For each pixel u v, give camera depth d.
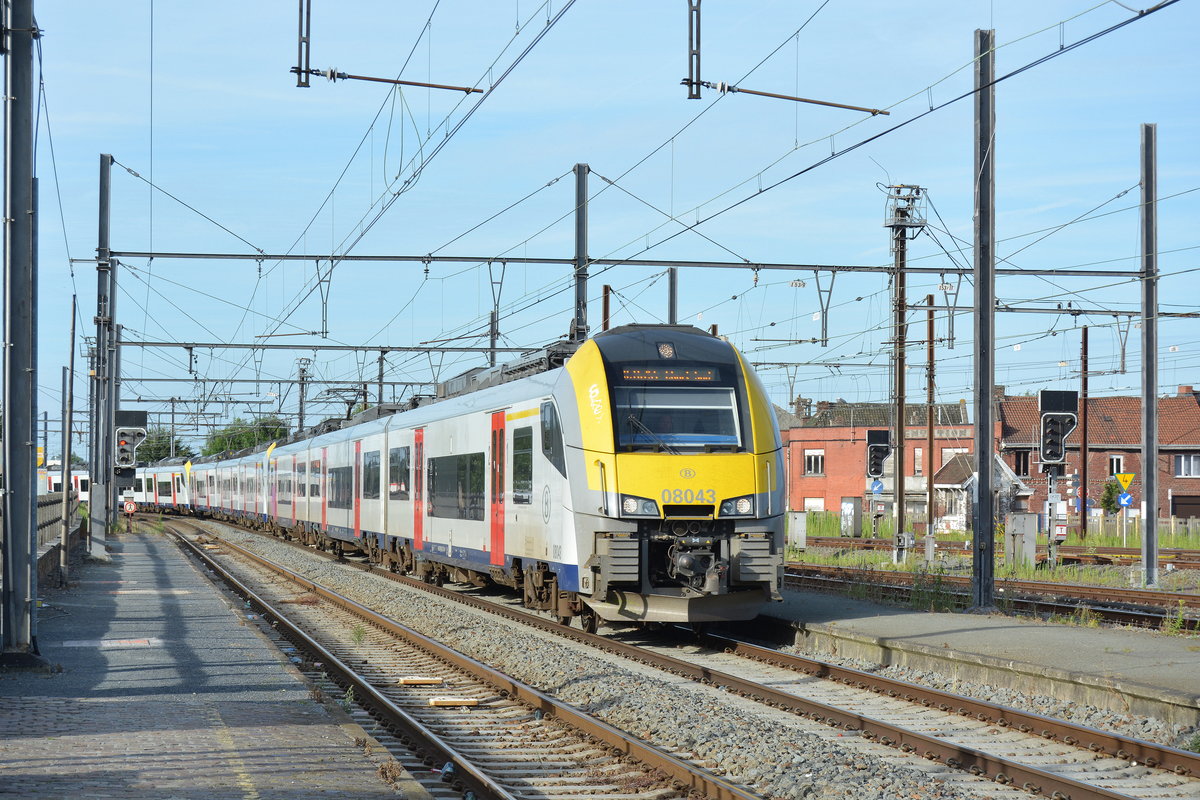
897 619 17.16
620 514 16.03
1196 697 10.28
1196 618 18.05
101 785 8.16
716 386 16.91
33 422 14.12
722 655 16.11
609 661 15.59
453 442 23.20
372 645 17.20
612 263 25.89
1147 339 24.81
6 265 14.04
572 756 9.88
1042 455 29.75
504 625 18.97
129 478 38.88
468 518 21.97
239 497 59.94
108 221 31.22
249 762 8.98
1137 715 10.82
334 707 11.57
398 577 28.89
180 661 14.60
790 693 12.18
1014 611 18.47
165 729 10.25
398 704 12.26
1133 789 8.83
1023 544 30.08
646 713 11.18
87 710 11.23
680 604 16.14
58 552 27.28
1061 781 8.50
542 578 18.38
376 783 8.45
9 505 13.92
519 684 12.62
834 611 18.48
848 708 12.08
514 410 19.28
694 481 16.23
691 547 16.16
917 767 9.56
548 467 17.45
